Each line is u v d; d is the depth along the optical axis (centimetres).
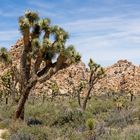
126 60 12106
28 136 1539
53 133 1648
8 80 4272
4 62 2153
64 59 2045
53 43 2066
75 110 2167
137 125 1725
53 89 6088
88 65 3691
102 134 1445
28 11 2091
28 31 2092
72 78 9338
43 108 2817
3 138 1714
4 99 4519
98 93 9131
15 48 6581
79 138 1469
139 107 2158
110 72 11544
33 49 2073
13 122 1975
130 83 10475
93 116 2309
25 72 2145
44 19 2114
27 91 2127
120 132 1516
